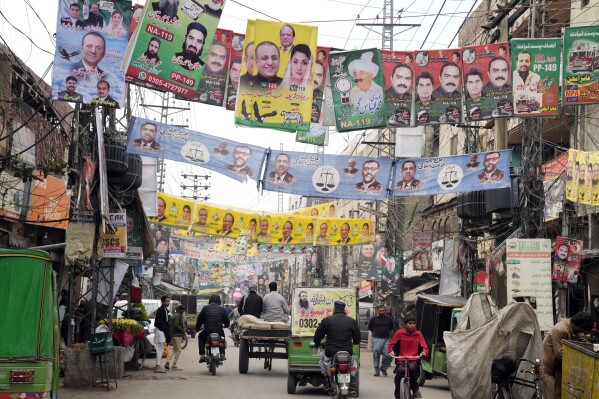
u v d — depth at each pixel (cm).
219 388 1697
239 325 2138
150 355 2664
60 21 1391
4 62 1761
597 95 1516
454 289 2678
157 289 5822
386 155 4928
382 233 4297
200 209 3397
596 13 2217
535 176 1994
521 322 1252
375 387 1861
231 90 1502
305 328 1741
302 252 5031
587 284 2238
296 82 1494
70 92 1386
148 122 1916
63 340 2056
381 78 1580
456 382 1253
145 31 1404
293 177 1967
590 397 884
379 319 2247
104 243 1772
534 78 1578
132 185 2034
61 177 2286
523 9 2134
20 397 965
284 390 1730
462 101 1588
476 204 2455
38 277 1007
